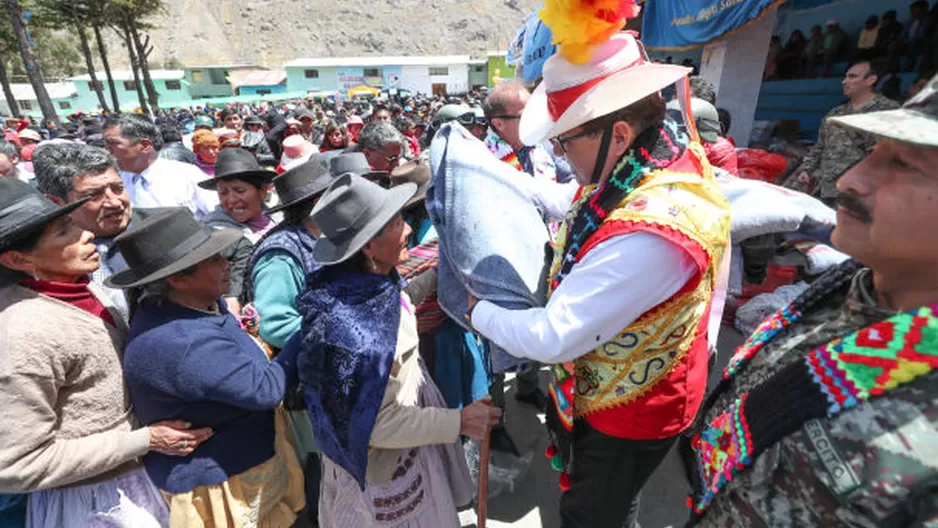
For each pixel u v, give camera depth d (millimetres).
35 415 1366
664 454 1463
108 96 53344
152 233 1507
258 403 1578
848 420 666
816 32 7215
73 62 60906
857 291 765
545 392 3340
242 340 1697
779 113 7777
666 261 1082
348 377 1339
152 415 1563
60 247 1466
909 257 639
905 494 604
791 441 735
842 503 667
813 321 893
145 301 1580
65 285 1521
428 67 61625
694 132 1343
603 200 1222
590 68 1154
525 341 1194
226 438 1661
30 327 1375
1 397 1315
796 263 2910
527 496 2484
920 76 5262
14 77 51594
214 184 3303
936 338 605
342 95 57812
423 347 2156
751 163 3477
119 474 1639
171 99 57375
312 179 2195
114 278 1592
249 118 9055
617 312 1103
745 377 984
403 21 105625
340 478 1702
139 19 30797
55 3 27109
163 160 4059
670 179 1145
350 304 1379
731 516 906
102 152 2311
